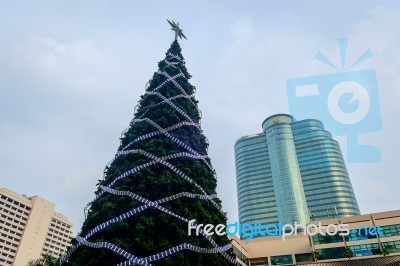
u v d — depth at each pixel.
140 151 17.64
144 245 13.68
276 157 154.12
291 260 54.56
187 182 17.06
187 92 22.92
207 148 21.23
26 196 131.75
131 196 15.56
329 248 50.72
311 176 147.00
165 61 24.72
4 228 114.50
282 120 167.12
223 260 15.93
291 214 135.62
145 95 22.27
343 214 132.38
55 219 135.38
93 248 14.25
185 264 13.76
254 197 150.62
